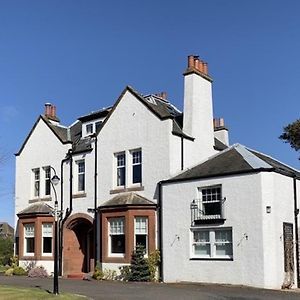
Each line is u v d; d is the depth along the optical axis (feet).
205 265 75.66
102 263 88.22
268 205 70.85
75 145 103.04
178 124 92.53
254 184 71.87
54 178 68.08
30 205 107.96
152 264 81.66
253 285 69.82
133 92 91.56
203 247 77.00
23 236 104.99
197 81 92.27
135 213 84.79
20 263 104.37
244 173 73.15
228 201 74.33
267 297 56.75
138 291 63.62
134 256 82.79
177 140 85.97
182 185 80.53
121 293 60.95
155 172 85.71
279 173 74.13
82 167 100.01
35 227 102.63
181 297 56.13
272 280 69.31
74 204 99.04
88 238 100.83
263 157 84.99
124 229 85.97
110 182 92.84
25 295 56.59
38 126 110.32
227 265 73.10
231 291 63.82
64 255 98.53
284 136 106.93
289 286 71.56
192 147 88.84
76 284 75.46
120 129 92.73
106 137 95.09
